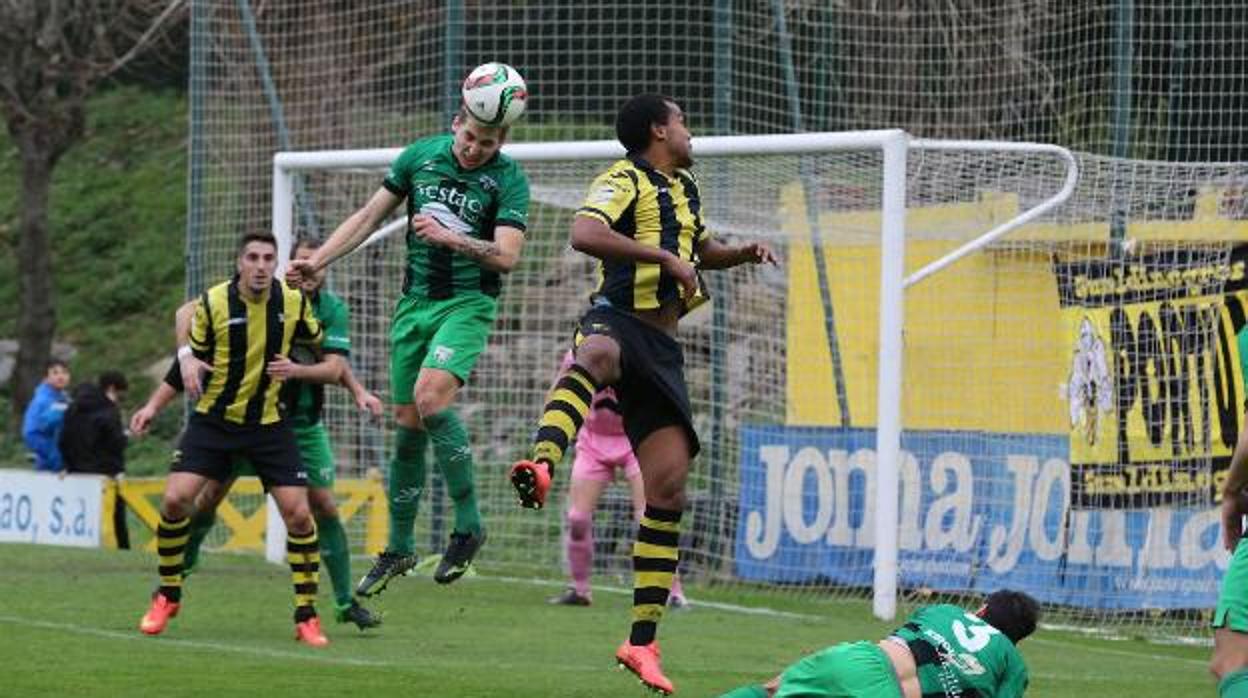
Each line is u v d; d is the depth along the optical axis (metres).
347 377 42.31
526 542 63.44
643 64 71.62
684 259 29.34
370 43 73.38
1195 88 67.06
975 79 73.12
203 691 31.67
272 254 38.47
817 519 57.16
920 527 55.75
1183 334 51.88
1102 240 53.38
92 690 31.50
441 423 36.25
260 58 70.19
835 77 73.81
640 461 29.98
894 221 48.91
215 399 38.72
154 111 122.88
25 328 98.81
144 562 57.03
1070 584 53.12
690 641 42.88
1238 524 27.66
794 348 58.75
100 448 70.19
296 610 39.38
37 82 97.94
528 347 66.25
